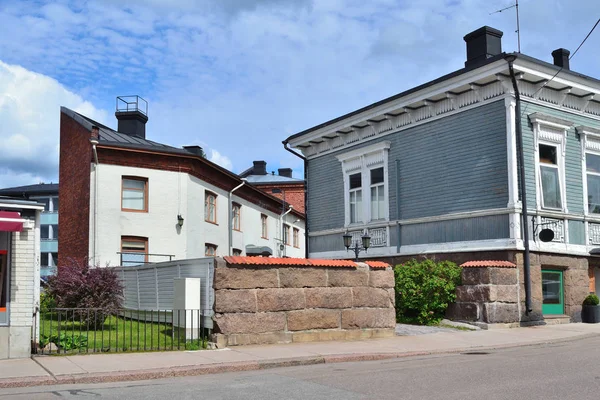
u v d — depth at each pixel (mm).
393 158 23766
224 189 33938
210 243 31594
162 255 26906
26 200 12703
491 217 19766
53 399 8867
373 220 24469
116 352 13070
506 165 19406
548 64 19438
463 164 20875
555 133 20609
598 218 21438
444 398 8516
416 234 22500
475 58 21672
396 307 19656
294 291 14977
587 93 21156
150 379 10758
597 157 21984
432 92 21562
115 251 27203
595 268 21766
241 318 14180
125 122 34844
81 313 15305
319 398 8703
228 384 9984
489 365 11531
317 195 27734
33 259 12625
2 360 11977
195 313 14453
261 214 40250
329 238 26766
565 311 20188
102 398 8914
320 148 27797
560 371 10664
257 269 14555
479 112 20500
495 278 18250
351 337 15641
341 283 15719
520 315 18641
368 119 24375
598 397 8445
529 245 19172
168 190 28797
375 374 10750
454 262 20531
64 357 12367
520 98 19609
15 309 12375
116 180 27625
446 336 16328
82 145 28594
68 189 30125
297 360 12383
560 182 20562
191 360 12094
